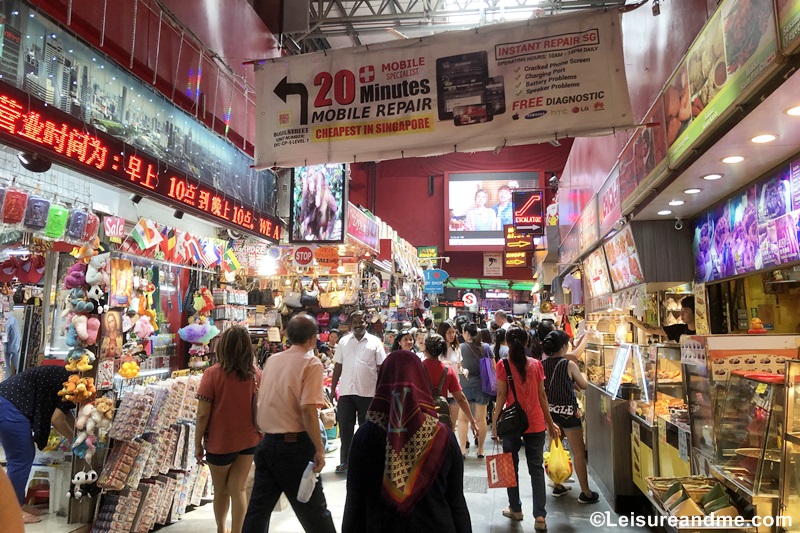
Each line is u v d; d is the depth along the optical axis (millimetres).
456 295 29328
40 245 4477
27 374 4066
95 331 4172
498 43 4102
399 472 2037
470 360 7160
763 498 2672
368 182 29031
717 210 4848
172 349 5762
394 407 2141
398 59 4293
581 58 3949
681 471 3773
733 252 4527
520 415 4531
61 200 4250
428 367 5203
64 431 4098
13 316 5766
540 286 18875
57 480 4293
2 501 1206
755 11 2604
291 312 9336
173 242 5215
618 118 3816
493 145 3996
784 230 3699
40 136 3010
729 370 3256
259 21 6602
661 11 4332
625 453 4934
